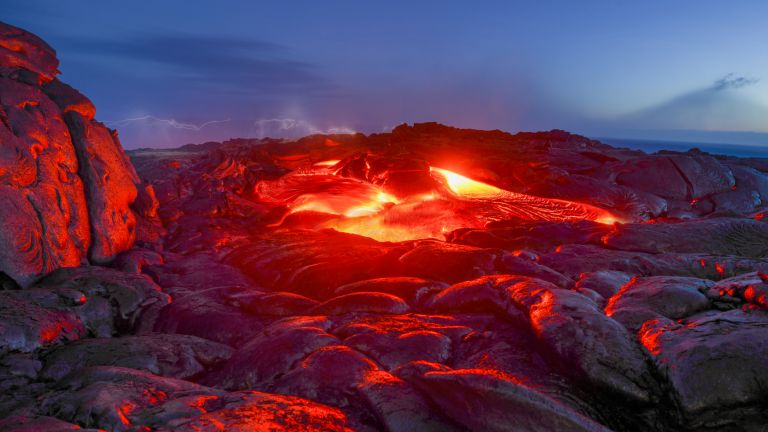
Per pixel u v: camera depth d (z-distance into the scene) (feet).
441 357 14.76
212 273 23.61
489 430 10.94
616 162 44.42
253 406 11.86
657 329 13.12
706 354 11.51
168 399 12.49
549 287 16.15
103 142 26.58
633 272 21.16
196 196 34.50
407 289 19.53
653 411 11.68
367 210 35.47
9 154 20.13
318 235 28.78
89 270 20.85
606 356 12.44
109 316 18.99
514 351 14.43
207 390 13.24
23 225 19.63
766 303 13.08
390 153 45.80
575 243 25.86
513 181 42.78
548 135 62.28
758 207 39.93
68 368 14.69
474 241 27.14
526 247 26.18
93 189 24.68
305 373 13.88
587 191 39.09
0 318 15.53
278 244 26.96
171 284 22.47
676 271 20.67
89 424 11.23
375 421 12.34
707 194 40.16
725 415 10.94
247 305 19.40
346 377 13.64
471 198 37.58
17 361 14.53
